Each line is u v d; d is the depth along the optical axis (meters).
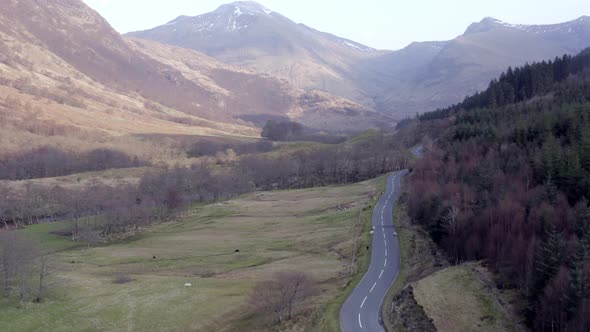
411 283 86.25
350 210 160.00
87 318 87.12
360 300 82.81
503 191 106.94
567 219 86.62
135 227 182.00
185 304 92.38
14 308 89.12
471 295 78.00
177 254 136.62
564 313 64.94
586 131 122.50
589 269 69.00
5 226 182.88
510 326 69.62
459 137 187.38
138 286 103.31
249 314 87.44
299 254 124.25
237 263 122.50
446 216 105.25
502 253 83.94
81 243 158.88
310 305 85.00
